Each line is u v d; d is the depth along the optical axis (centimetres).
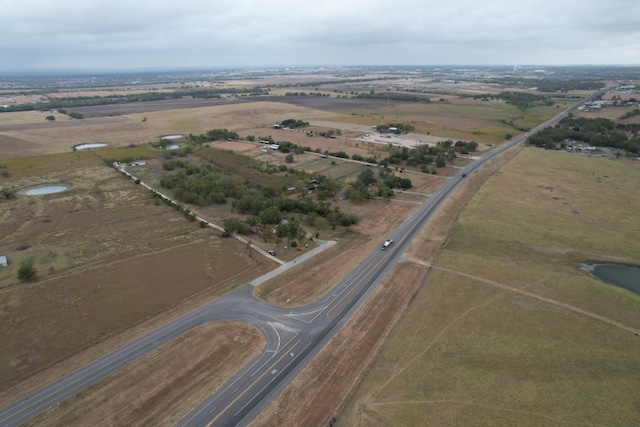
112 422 5269
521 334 7138
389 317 7594
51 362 6284
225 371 6184
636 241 10888
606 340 7025
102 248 10281
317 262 9638
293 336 7012
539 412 5528
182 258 9781
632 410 5572
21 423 5216
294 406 5588
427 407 5594
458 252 10162
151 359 6400
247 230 11156
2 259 9350
